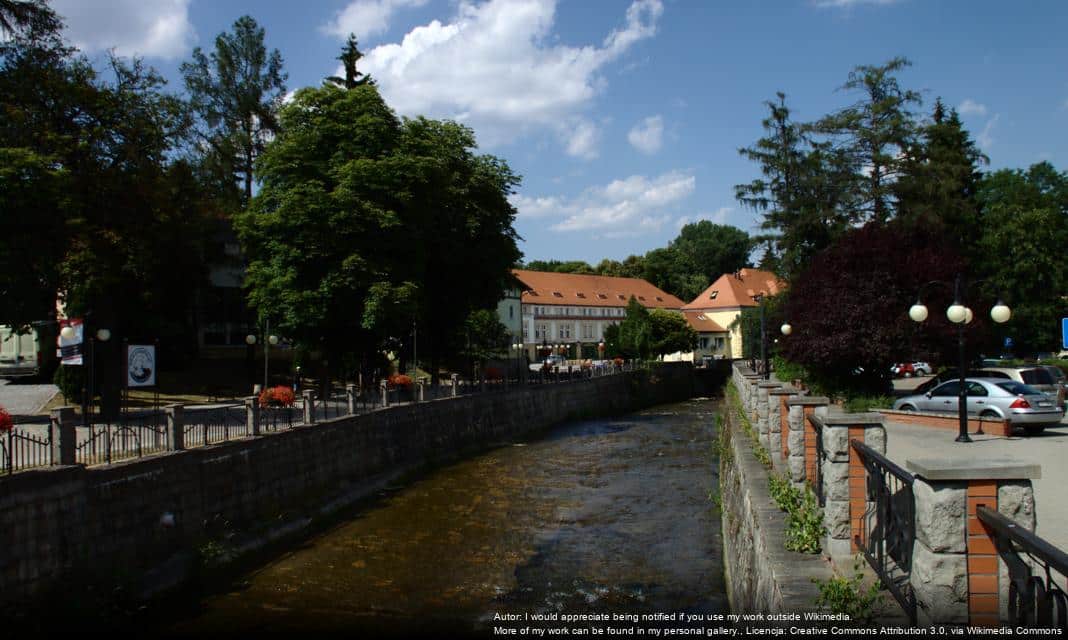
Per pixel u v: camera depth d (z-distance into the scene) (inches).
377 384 1435.8
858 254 1088.2
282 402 904.9
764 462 507.5
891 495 218.7
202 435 701.9
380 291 1089.4
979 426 740.7
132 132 986.1
